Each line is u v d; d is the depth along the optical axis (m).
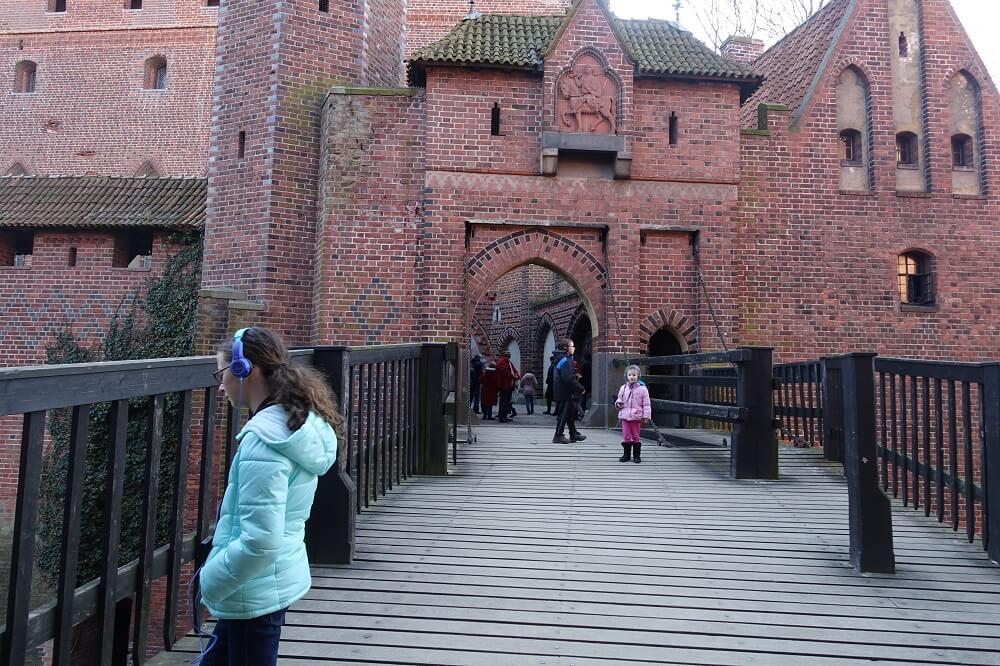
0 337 17.81
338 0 16.58
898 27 17.27
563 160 15.65
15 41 31.92
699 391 15.28
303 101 16.06
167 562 4.06
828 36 17.81
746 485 8.47
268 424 2.70
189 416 4.23
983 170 17.02
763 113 16.75
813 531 6.58
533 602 4.83
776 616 4.69
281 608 2.74
